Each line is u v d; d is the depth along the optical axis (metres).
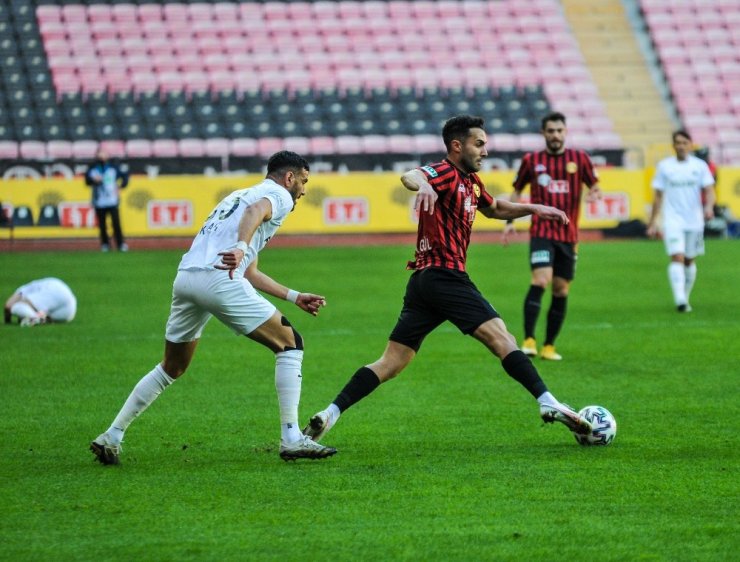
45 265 79.06
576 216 43.03
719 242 95.56
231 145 107.19
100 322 53.31
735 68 123.19
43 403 34.06
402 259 82.56
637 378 37.94
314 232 97.44
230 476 24.41
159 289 66.25
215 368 40.66
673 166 56.38
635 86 121.69
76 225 94.62
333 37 120.94
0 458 26.45
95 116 108.56
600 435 27.25
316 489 23.19
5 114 107.62
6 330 50.72
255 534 20.00
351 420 31.17
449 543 19.41
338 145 108.06
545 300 61.75
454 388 36.38
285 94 112.06
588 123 114.94
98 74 113.06
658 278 70.94
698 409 32.38
